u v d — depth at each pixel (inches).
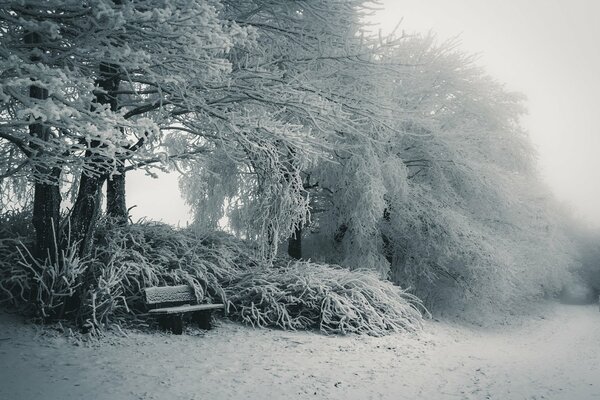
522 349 434.3
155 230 401.1
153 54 244.4
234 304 384.5
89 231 309.1
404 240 556.1
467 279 568.4
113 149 217.8
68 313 294.0
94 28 219.6
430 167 567.2
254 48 362.0
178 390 209.5
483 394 237.3
